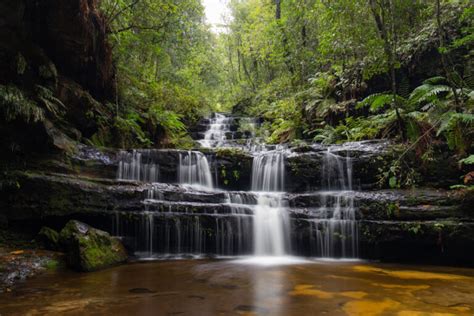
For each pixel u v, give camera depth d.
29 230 5.94
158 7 9.44
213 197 7.02
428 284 4.15
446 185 6.55
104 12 8.44
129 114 9.66
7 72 5.94
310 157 7.99
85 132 8.23
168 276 4.59
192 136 14.06
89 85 8.43
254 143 12.54
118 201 6.34
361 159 7.46
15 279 4.29
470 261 5.44
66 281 4.25
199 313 3.05
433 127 6.87
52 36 6.84
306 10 11.85
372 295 3.63
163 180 8.12
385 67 8.42
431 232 5.52
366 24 8.68
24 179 5.80
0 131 5.90
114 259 5.41
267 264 5.55
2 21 5.63
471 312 3.06
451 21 8.56
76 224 5.50
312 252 6.31
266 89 16.23
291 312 3.08
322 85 11.88
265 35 15.04
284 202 7.03
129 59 10.77
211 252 6.36
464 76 7.58
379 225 5.94
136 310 3.13
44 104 6.59
